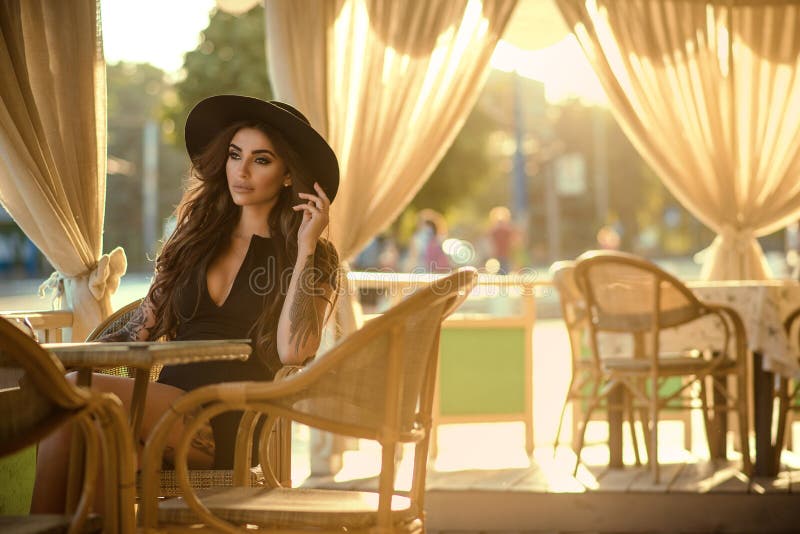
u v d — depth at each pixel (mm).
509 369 5902
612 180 49000
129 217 39344
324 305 3117
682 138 5969
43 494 2500
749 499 4535
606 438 6559
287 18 5391
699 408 4879
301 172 3227
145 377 2619
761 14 6066
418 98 5590
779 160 6078
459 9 5586
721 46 6016
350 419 2215
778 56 6078
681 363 4863
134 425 2598
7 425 1854
